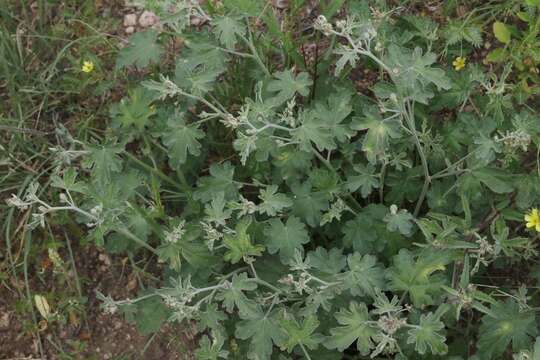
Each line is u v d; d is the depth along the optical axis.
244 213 0.95
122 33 1.31
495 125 0.97
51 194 1.16
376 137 0.90
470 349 1.00
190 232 0.97
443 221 0.91
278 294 0.94
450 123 1.03
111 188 0.95
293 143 0.97
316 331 0.96
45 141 1.21
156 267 1.15
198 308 0.95
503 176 0.95
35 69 1.28
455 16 1.23
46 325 1.13
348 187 0.98
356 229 0.98
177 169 1.03
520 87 1.08
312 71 1.16
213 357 0.91
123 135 1.11
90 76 1.24
